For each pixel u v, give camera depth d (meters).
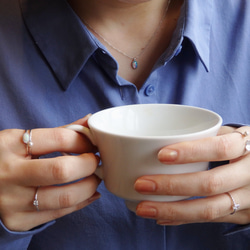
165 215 0.40
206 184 0.39
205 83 0.55
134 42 0.54
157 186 0.38
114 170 0.39
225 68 0.56
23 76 0.51
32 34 0.51
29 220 0.42
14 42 0.52
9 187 0.41
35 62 0.51
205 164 0.40
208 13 0.55
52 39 0.50
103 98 0.52
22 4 0.52
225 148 0.38
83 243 0.52
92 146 0.42
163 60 0.51
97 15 0.53
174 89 0.54
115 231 0.52
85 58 0.49
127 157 0.38
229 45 0.57
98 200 0.51
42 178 0.39
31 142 0.40
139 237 0.52
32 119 0.51
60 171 0.39
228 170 0.40
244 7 0.58
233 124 0.48
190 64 0.54
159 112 0.45
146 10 0.52
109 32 0.54
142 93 0.52
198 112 0.43
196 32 0.52
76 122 0.43
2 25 0.52
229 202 0.42
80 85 0.52
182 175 0.39
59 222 0.51
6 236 0.42
